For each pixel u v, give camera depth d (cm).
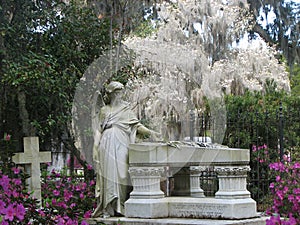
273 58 2091
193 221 684
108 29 1196
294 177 800
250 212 721
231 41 2005
